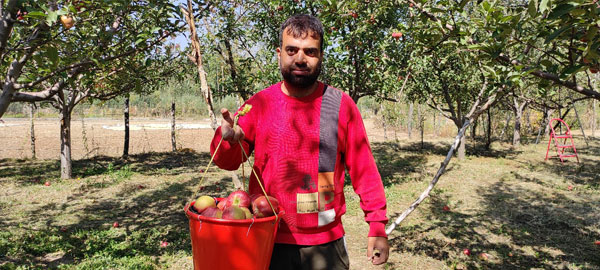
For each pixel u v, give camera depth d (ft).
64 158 37.47
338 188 5.90
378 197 5.94
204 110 144.05
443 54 30.58
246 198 5.24
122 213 26.30
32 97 15.83
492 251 19.86
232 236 4.61
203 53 31.65
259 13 28.81
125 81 35.91
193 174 40.88
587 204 29.09
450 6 10.39
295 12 26.61
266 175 5.83
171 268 17.15
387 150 60.39
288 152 5.68
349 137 5.97
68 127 37.78
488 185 35.94
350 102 6.03
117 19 15.61
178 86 144.87
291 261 5.72
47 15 10.41
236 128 5.22
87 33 15.40
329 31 24.12
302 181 5.66
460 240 21.38
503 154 56.90
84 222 24.00
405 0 11.41
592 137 77.46
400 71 26.04
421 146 64.54
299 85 5.63
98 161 48.37
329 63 27.48
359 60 27.09
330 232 5.78
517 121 66.64
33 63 17.33
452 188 34.45
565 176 40.42
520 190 33.88
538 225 24.18
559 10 7.51
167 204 28.78
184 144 67.31
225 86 30.17
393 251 19.88
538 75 9.71
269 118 5.85
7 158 49.03
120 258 17.84
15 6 11.11
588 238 21.85
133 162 48.49
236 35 29.32
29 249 18.62
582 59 8.58
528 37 9.98
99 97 37.60
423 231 22.93
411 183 36.29
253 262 4.74
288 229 5.70
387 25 26.04
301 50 5.46
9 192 31.63
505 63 10.47
